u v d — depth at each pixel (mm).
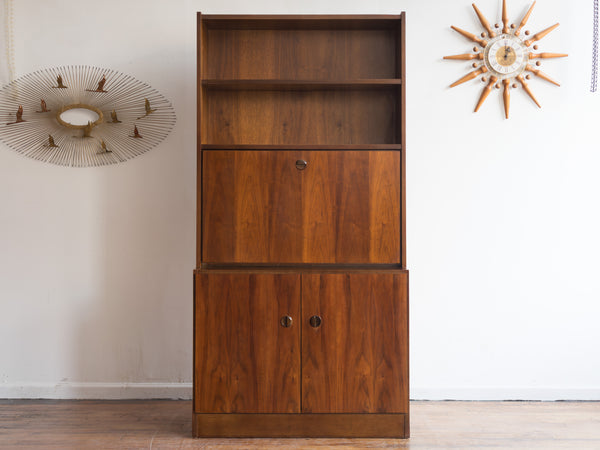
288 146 2336
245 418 2332
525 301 2793
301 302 2299
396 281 2299
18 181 2773
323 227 2342
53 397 2789
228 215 2342
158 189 2785
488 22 2770
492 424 2479
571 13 2758
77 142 2773
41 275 2785
